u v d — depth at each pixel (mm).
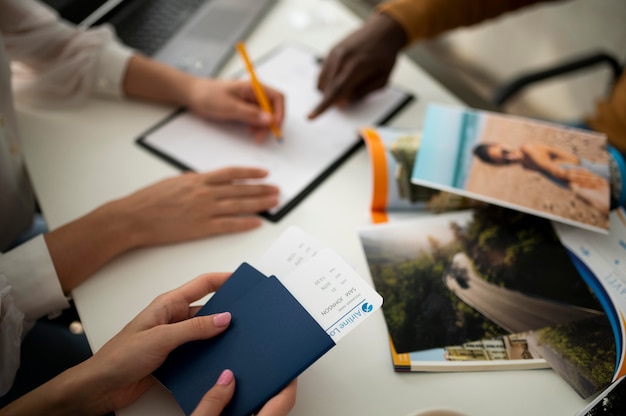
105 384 445
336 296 474
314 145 735
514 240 597
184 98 786
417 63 883
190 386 452
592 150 661
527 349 504
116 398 463
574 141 673
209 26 938
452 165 641
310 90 824
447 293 547
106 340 531
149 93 805
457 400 478
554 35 1449
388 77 799
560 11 1404
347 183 686
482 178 625
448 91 835
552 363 494
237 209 632
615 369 488
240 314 477
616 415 443
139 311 555
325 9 995
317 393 482
